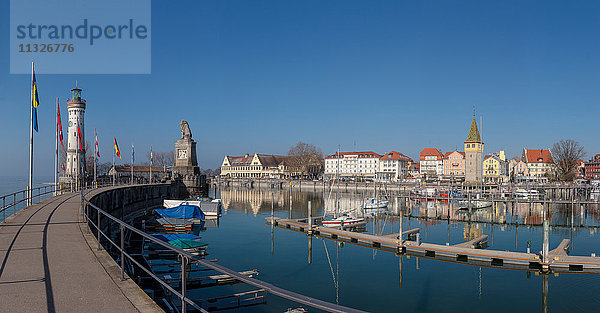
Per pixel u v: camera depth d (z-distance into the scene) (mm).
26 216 23047
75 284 9906
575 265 33875
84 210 22188
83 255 13062
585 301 26969
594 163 197625
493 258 36281
